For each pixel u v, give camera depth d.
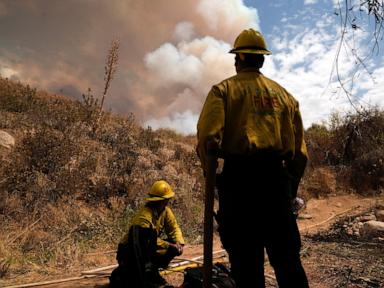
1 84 13.02
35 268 5.47
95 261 5.99
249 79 2.51
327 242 6.69
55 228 7.08
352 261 5.19
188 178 10.84
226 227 2.37
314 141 14.23
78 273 5.38
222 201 2.40
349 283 4.30
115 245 6.88
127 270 4.35
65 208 7.71
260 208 2.32
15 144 9.35
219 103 2.37
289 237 2.36
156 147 12.47
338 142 13.50
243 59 2.60
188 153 12.86
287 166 2.64
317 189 11.77
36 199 7.61
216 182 2.43
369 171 12.20
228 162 2.40
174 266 5.26
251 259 2.33
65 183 8.26
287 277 2.33
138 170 10.00
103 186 8.85
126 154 10.61
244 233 2.33
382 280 4.36
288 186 2.45
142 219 4.38
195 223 8.58
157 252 4.65
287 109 2.52
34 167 8.46
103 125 12.77
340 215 9.76
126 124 13.61
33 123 10.84
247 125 2.38
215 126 2.30
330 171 12.72
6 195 7.32
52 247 6.22
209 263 2.25
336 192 11.86
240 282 2.33
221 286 3.49
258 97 2.45
